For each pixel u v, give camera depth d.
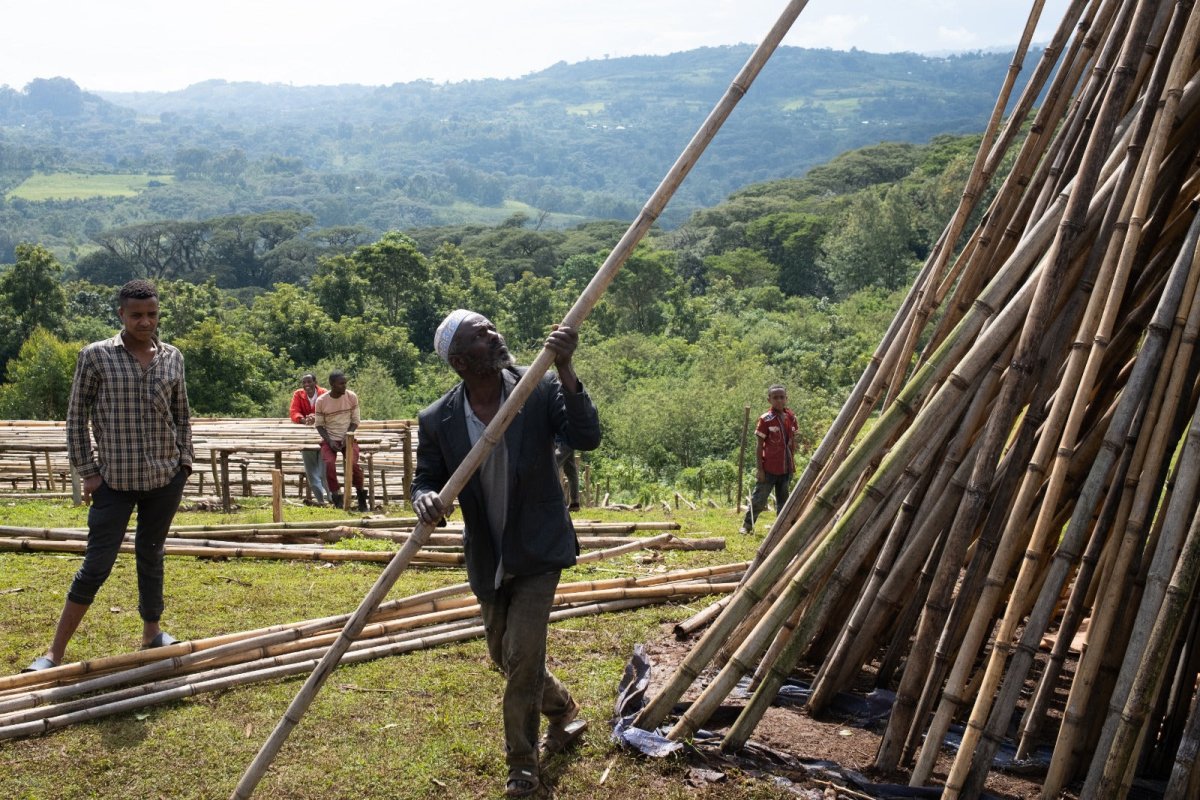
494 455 3.78
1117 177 3.95
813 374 47.62
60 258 196.75
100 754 4.21
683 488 22.86
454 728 4.45
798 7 3.60
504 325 76.25
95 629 5.68
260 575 7.00
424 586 6.75
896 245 78.50
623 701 4.57
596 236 119.69
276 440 13.17
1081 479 4.30
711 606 6.02
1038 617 3.74
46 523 8.98
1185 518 3.47
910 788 3.87
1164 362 3.69
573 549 3.83
